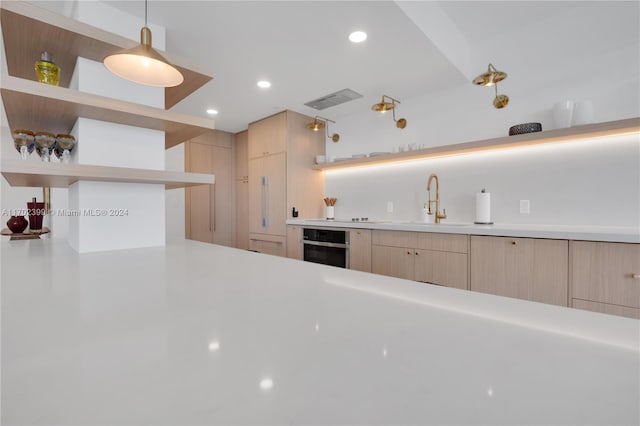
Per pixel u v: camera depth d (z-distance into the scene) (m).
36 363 0.34
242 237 4.81
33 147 1.34
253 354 0.36
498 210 2.62
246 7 1.80
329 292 0.65
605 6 2.16
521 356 0.36
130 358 0.35
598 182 2.17
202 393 0.29
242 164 4.84
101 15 1.71
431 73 2.65
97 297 0.61
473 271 2.13
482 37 2.68
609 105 2.15
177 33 2.05
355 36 2.11
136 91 1.55
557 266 1.80
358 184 3.73
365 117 3.69
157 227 1.57
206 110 3.71
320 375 0.32
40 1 1.95
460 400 0.28
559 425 0.24
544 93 2.42
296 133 3.80
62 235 2.71
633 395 0.28
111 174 1.24
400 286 0.70
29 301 0.58
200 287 0.69
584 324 0.47
